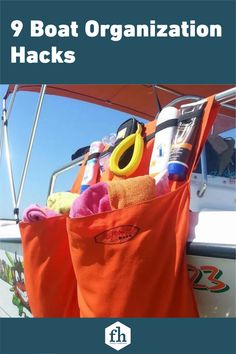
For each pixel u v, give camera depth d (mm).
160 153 1474
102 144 2186
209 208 1664
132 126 1809
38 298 1506
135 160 1654
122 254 1154
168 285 1141
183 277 1155
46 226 1483
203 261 1158
